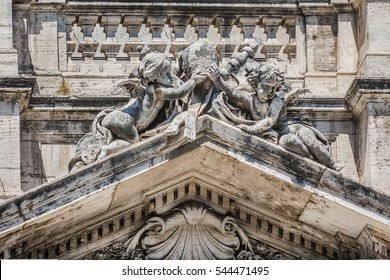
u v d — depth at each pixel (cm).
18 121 6247
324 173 5972
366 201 5966
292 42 6456
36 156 6284
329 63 6450
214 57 6031
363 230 6031
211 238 6116
